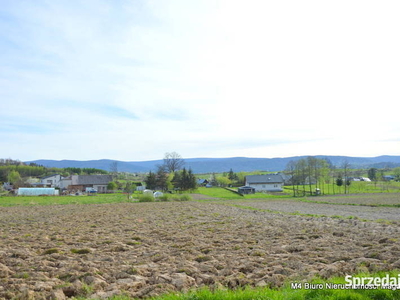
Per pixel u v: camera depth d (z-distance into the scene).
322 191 100.75
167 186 115.56
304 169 99.69
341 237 17.20
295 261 11.55
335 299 7.04
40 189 91.19
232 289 8.77
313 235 17.64
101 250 14.84
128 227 23.38
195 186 112.94
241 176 147.50
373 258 11.66
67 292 8.87
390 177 148.50
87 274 10.25
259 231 20.34
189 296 7.54
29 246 15.76
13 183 130.38
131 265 11.73
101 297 8.30
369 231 19.19
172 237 18.11
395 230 19.31
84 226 24.44
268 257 12.48
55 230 22.20
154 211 38.44
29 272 10.62
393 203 48.75
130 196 80.06
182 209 41.41
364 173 178.38
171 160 132.25
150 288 8.79
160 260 12.55
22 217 32.41
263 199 73.81
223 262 11.89
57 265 12.04
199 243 16.17
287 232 19.58
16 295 8.35
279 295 7.34
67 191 107.81
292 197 81.88
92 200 66.62
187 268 10.79
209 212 36.50
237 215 32.47
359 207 44.59
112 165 179.38
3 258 12.98
